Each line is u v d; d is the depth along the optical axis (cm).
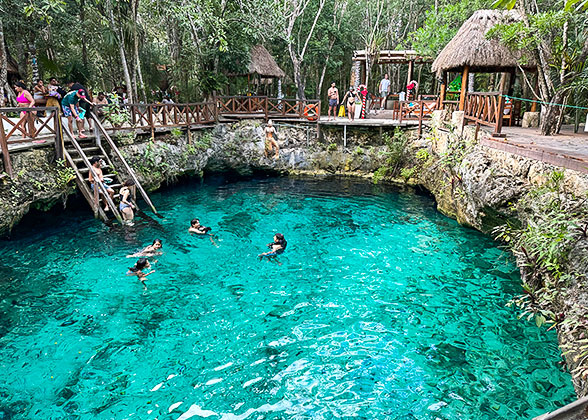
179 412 518
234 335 688
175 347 652
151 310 755
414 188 1634
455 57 1280
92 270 887
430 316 751
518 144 870
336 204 1437
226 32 1853
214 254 1000
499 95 963
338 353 644
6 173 953
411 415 516
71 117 1166
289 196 1531
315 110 1791
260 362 620
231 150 1766
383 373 597
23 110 990
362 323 730
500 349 654
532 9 1227
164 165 1488
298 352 645
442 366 614
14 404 526
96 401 534
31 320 711
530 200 746
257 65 2106
